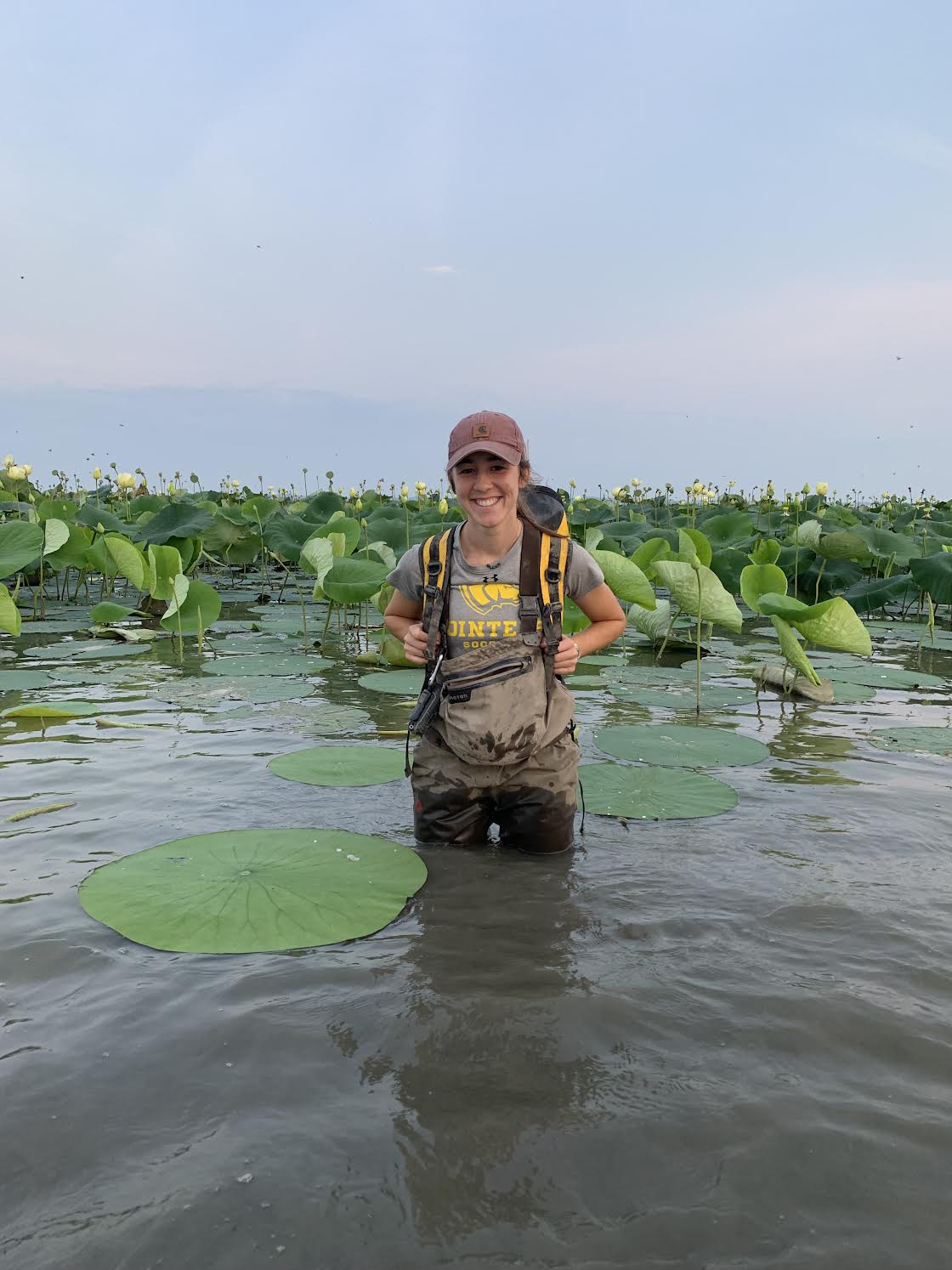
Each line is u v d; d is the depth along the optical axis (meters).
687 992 1.75
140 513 12.08
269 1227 1.16
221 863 2.33
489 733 2.36
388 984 1.77
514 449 2.31
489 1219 1.17
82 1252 1.11
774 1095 1.43
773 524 12.67
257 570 13.39
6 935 1.97
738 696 4.86
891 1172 1.26
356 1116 1.38
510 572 2.41
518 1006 1.69
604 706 4.59
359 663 5.70
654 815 2.82
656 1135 1.34
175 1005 1.69
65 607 8.91
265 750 3.56
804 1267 1.10
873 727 4.15
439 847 2.53
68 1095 1.42
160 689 4.83
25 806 2.86
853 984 1.78
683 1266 1.10
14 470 11.48
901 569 10.02
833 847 2.56
